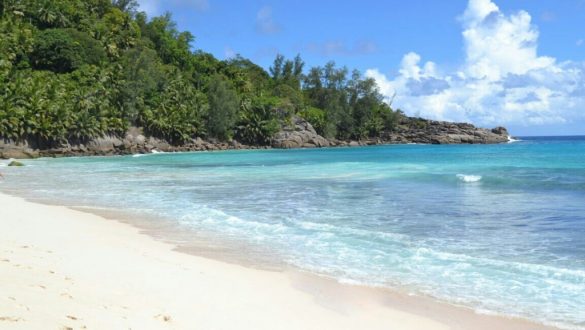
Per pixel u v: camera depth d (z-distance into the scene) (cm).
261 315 816
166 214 1862
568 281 1028
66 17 9681
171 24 12662
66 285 823
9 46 7925
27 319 593
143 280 949
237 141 10650
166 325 700
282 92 12762
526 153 6762
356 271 1119
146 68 9156
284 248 1333
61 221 1636
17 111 6700
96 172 3962
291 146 10969
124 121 8325
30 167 4631
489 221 1691
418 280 1051
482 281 1039
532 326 811
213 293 915
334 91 13400
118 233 1492
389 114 13950
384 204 2080
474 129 13875
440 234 1493
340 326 794
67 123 7244
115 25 10525
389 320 832
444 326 809
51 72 8175
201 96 10075
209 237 1470
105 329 625
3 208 1859
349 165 4547
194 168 4434
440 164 4453
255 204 2114
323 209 1967
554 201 2116
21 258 1000
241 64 14125
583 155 5919
